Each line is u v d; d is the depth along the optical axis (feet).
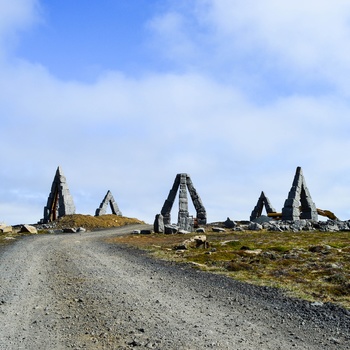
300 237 130.31
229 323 43.75
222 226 186.09
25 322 45.55
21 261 88.63
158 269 76.95
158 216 162.40
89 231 175.63
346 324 42.93
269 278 66.28
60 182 211.00
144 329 41.86
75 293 58.18
